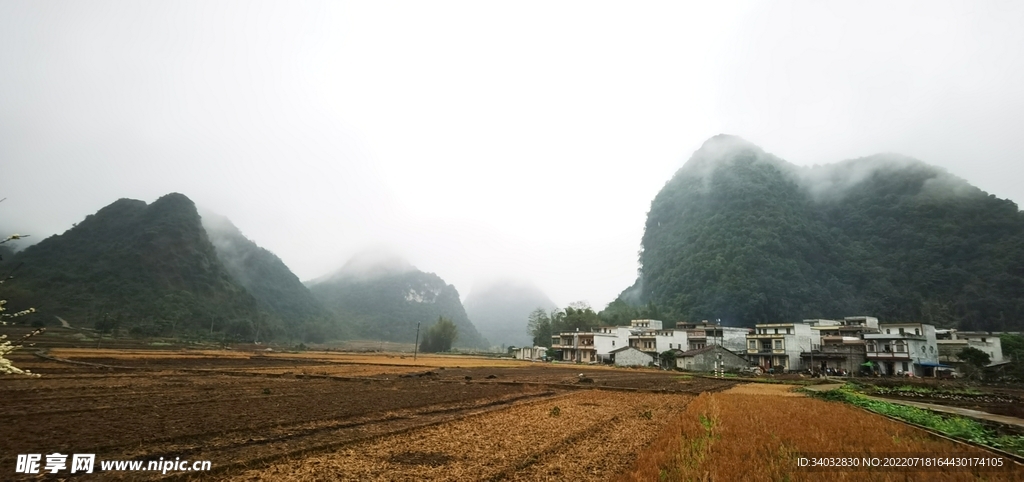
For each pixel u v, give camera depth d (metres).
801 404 29.98
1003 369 76.44
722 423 21.44
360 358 91.00
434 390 35.97
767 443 17.25
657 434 19.47
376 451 15.42
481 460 14.70
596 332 121.75
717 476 12.80
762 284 155.62
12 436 15.84
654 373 76.00
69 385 30.17
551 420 22.53
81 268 155.38
